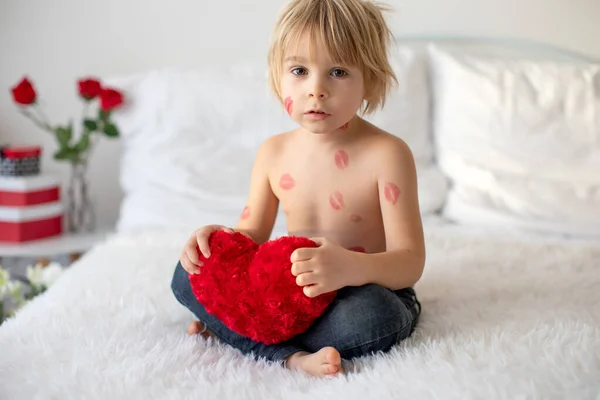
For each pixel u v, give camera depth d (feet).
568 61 7.22
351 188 3.32
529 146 5.95
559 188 5.57
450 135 6.30
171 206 5.62
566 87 6.06
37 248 6.14
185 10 7.23
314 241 2.96
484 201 5.59
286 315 2.93
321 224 3.39
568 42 7.22
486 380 2.51
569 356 2.70
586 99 5.98
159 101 6.34
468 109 6.25
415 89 6.43
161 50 7.28
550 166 5.84
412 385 2.53
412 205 3.26
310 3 3.04
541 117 5.98
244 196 5.73
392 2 7.23
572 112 5.97
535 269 4.21
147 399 2.52
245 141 6.21
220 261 3.03
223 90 6.31
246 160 6.06
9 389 2.60
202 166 6.00
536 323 3.15
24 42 7.21
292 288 2.89
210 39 7.28
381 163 3.27
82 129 7.34
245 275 2.99
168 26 7.25
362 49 3.04
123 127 6.47
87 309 3.47
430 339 3.02
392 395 2.46
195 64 7.31
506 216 5.38
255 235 3.54
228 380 2.71
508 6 7.21
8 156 6.32
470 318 3.31
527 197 5.50
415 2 7.22
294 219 3.45
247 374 2.79
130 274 4.05
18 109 7.29
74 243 6.37
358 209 3.32
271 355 3.02
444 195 5.83
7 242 6.29
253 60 7.29
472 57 6.68
